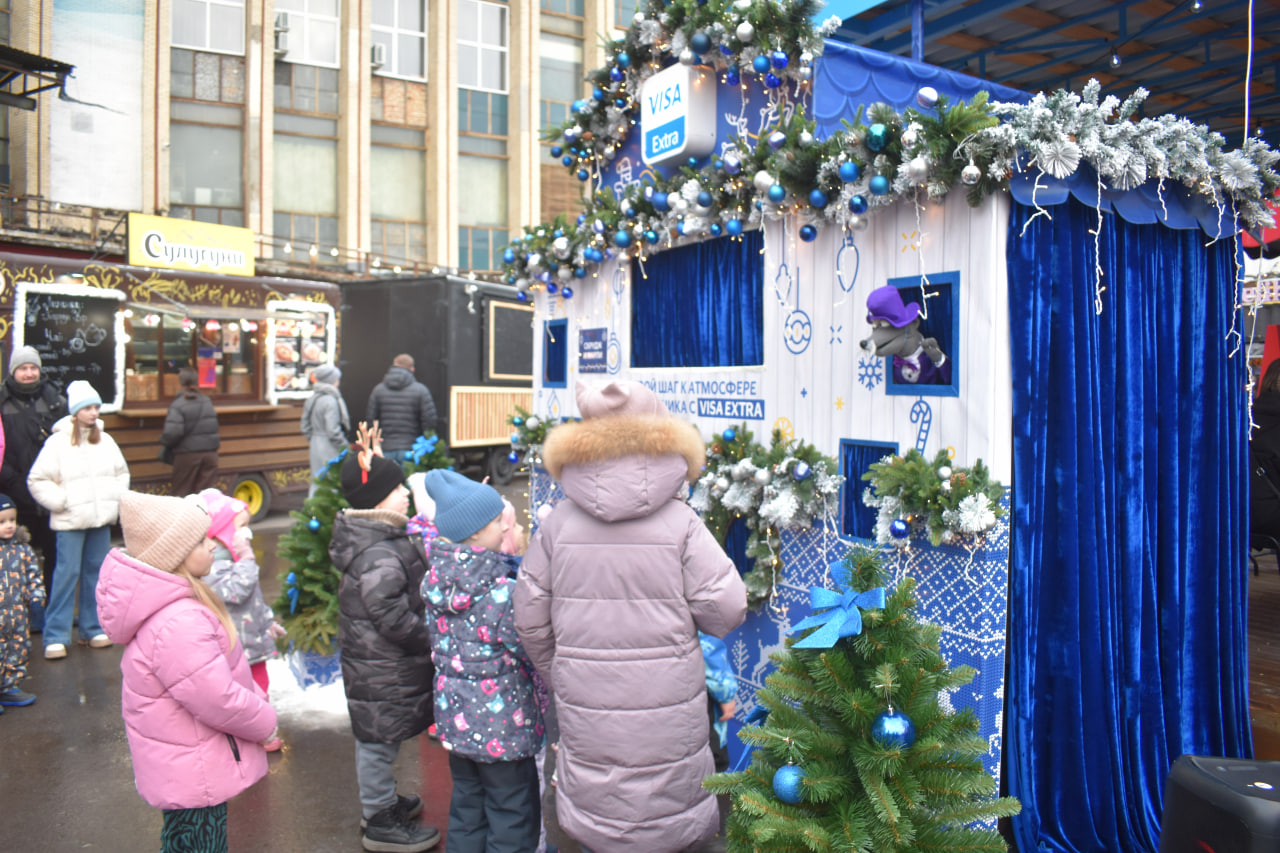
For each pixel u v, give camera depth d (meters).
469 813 2.86
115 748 4.21
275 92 20.23
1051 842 3.00
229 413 9.49
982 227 2.90
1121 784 3.05
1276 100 6.25
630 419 2.45
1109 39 5.53
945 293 3.12
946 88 4.11
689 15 3.97
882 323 3.01
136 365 8.80
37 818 3.55
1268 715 4.25
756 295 3.97
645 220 4.36
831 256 3.51
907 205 3.17
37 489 5.40
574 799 2.49
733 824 2.44
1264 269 5.73
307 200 20.69
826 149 3.27
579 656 2.46
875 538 3.15
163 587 2.47
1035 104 2.80
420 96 21.73
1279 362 5.79
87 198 17.67
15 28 16.92
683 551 2.47
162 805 2.50
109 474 5.69
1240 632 3.54
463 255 22.38
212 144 19.31
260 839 3.38
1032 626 2.94
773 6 3.66
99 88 17.69
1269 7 4.89
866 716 2.32
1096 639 3.01
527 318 13.61
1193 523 3.40
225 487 9.47
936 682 2.37
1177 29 5.30
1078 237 2.99
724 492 3.87
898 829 2.19
